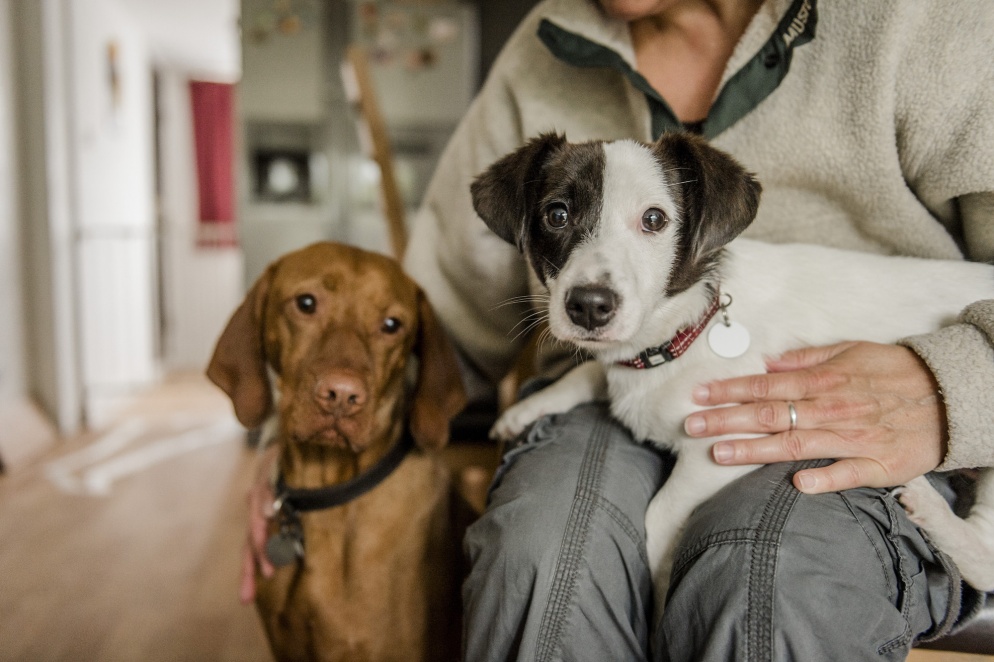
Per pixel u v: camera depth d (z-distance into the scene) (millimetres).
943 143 984
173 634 1849
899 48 965
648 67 1244
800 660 748
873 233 1138
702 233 1015
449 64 4207
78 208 4109
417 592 1232
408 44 4168
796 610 760
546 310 1183
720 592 797
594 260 1010
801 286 1095
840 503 838
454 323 1460
